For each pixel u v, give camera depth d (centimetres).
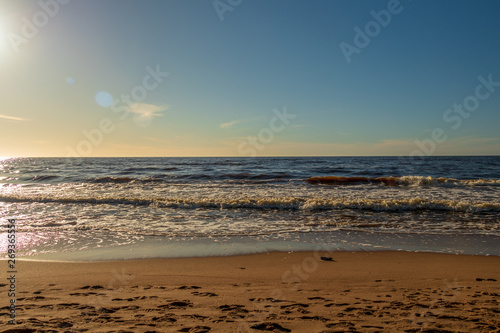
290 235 873
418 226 982
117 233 892
